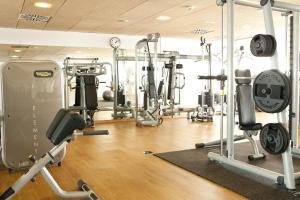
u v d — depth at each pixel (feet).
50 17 18.97
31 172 7.81
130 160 12.80
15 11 17.29
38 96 11.53
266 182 9.83
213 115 25.94
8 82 11.09
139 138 17.62
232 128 11.41
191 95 32.24
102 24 21.47
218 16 19.06
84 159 13.00
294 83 13.03
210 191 9.25
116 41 26.02
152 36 22.58
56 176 10.73
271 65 9.46
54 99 11.79
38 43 23.65
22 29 22.95
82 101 22.00
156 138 17.60
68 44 24.61
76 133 6.44
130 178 10.50
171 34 26.12
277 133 9.13
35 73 11.49
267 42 9.21
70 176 10.73
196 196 8.87
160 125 22.52
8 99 11.09
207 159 12.73
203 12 18.02
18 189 7.67
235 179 10.18
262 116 26.71
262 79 9.51
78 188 9.56
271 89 9.25
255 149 12.89
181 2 15.78
